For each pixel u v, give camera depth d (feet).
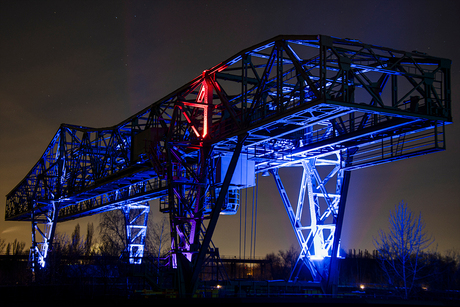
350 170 141.18
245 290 136.98
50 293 167.84
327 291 141.79
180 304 119.65
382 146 126.52
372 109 99.86
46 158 261.65
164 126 155.63
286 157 147.43
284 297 135.64
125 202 239.30
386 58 112.16
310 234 149.38
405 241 192.65
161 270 135.74
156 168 149.79
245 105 118.42
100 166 209.05
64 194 237.25
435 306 133.80
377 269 336.49
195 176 134.31
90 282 208.85
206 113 132.77
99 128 199.93
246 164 147.33
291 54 105.19
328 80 111.34
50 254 249.75
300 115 107.55
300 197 155.12
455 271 256.32
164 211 141.49
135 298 131.64
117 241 290.56
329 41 98.89
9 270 386.11
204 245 121.49
